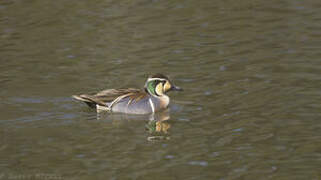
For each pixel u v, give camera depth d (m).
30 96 17.80
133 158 13.51
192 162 13.24
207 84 18.45
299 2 26.78
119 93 17.31
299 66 19.56
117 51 21.67
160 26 24.14
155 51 21.52
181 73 19.39
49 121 15.97
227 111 16.34
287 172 12.67
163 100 17.34
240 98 17.22
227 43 22.11
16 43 22.64
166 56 21.00
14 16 25.55
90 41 22.75
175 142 14.44
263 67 19.64
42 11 26.20
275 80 18.47
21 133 15.08
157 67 19.98
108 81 18.97
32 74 19.64
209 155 13.59
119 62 20.59
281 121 15.48
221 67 19.81
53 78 19.30
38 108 16.89
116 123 16.06
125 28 24.03
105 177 12.59
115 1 27.48
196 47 21.80
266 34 22.94
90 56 21.22
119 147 14.18
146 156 13.62
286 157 13.39
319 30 23.08
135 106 17.11
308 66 19.52
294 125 15.18
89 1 27.53
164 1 27.45
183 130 15.27
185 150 13.91
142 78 19.17
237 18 24.92
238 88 17.98
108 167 13.06
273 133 14.72
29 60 20.94
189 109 16.78
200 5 26.83
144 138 14.77
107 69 20.02
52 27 24.30
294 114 15.90
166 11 26.03
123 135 15.04
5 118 16.09
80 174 12.72
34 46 22.31
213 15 25.41
